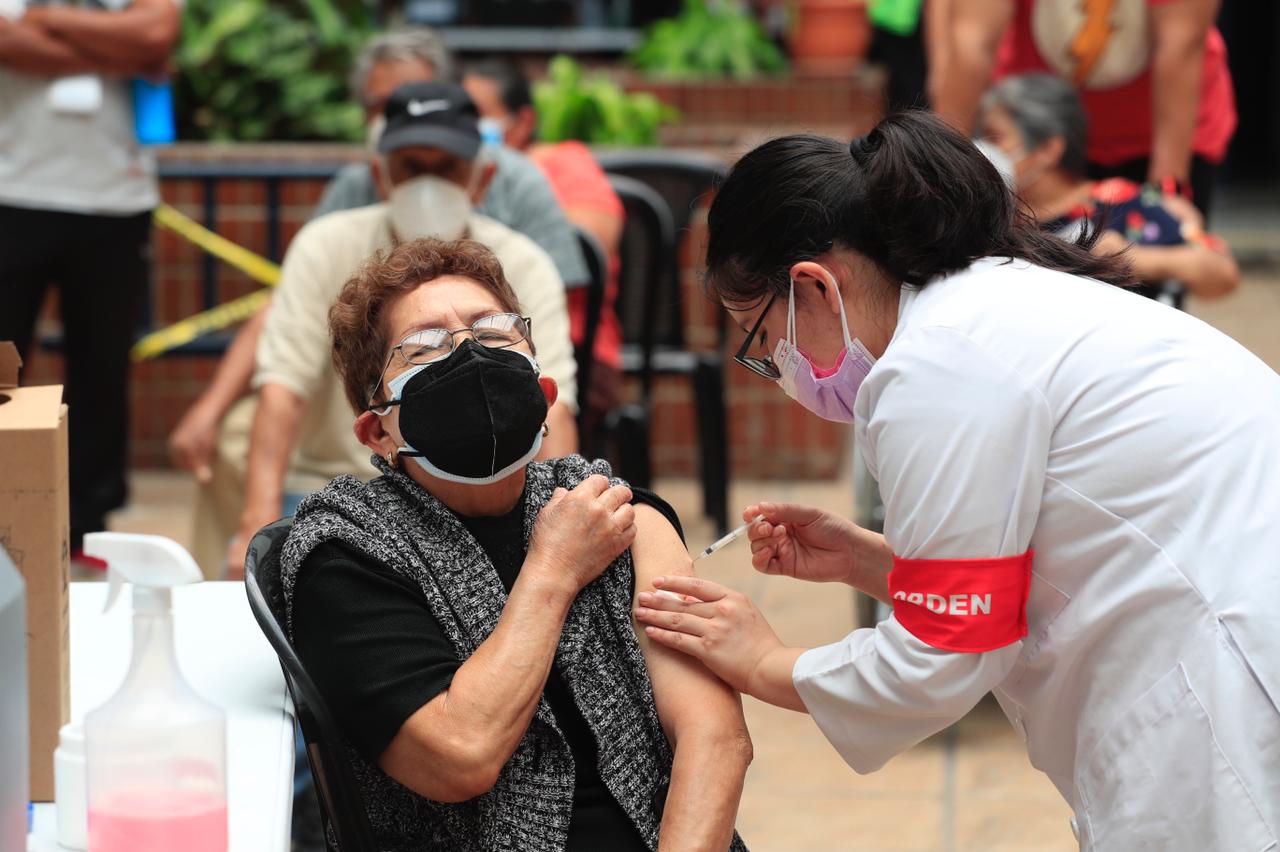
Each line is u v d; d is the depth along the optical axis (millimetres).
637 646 2348
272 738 2061
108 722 1667
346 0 8828
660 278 5926
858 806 4191
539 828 2197
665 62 9281
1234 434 2102
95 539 1682
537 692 2160
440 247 2402
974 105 5371
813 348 2295
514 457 2258
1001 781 4340
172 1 5625
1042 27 5293
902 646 2152
